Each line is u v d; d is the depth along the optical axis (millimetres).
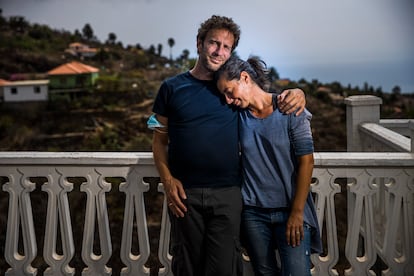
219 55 2098
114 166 2678
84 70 40188
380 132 3988
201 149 2094
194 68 2205
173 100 2127
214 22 2109
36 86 38281
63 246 2766
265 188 2184
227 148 2121
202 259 2217
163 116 2191
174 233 2246
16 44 57250
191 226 2166
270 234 2266
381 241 3736
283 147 2129
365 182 2682
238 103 2094
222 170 2129
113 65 60375
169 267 2777
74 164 2670
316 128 26406
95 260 2762
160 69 56094
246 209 2270
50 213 2740
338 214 9070
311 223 2232
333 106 32562
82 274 2773
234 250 2152
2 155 2662
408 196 2689
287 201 2191
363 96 4609
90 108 34312
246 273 2811
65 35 72625
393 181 2732
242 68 2094
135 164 2652
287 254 2180
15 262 2795
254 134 2146
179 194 2158
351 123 4590
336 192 2688
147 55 65375
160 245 2777
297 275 2148
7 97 37688
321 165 2654
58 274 2783
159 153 2250
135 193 2703
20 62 53750
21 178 2715
